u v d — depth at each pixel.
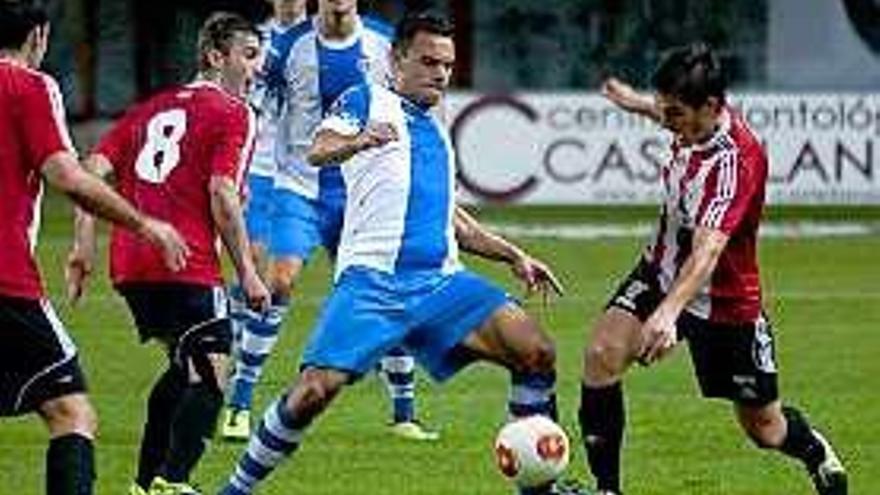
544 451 23.67
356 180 24.36
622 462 30.45
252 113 27.11
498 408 35.28
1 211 21.89
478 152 68.81
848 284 54.12
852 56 83.81
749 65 83.69
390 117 24.28
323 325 24.22
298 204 32.62
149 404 26.95
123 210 21.84
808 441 26.17
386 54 33.25
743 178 24.42
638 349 25.44
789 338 44.59
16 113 21.78
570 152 68.62
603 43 83.25
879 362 41.22
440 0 83.31
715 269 25.30
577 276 55.22
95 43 83.56
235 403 32.19
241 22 27.91
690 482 29.08
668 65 24.52
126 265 27.17
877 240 63.81
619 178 68.56
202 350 26.80
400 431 32.31
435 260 24.36
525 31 83.88
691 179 24.61
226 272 50.28
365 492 28.17
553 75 83.81
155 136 27.28
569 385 37.81
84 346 42.75
